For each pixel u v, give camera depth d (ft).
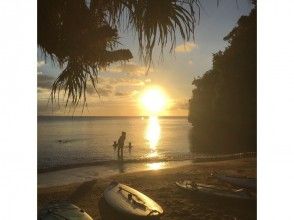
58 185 31.60
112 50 12.53
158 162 53.26
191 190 24.20
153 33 10.30
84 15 11.69
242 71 42.68
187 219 19.40
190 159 55.31
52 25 11.53
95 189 29.43
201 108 77.71
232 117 54.29
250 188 26.58
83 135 107.04
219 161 47.11
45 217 16.62
